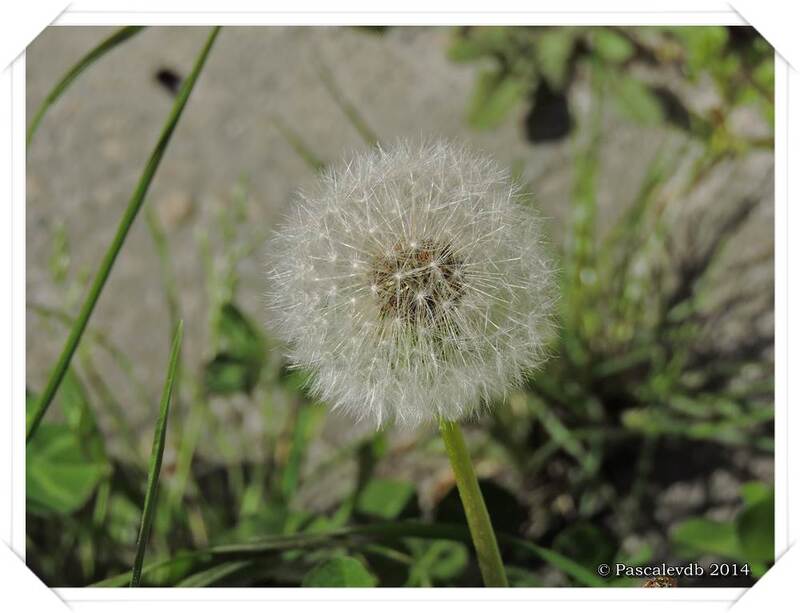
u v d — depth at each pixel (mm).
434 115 294
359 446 234
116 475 239
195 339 269
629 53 270
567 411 247
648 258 260
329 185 168
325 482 248
